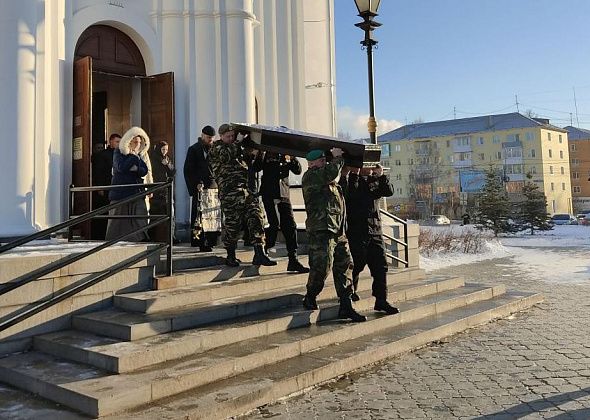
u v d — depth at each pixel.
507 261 17.69
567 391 4.96
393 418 4.37
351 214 6.95
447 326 7.03
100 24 10.04
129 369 4.71
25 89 7.97
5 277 5.34
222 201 7.17
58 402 4.36
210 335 5.39
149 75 10.66
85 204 8.84
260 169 7.73
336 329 6.17
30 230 7.85
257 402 4.57
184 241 10.27
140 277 6.38
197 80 10.83
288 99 13.09
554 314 8.54
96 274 5.99
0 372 4.95
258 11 12.48
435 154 80.25
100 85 10.96
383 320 6.71
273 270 7.62
